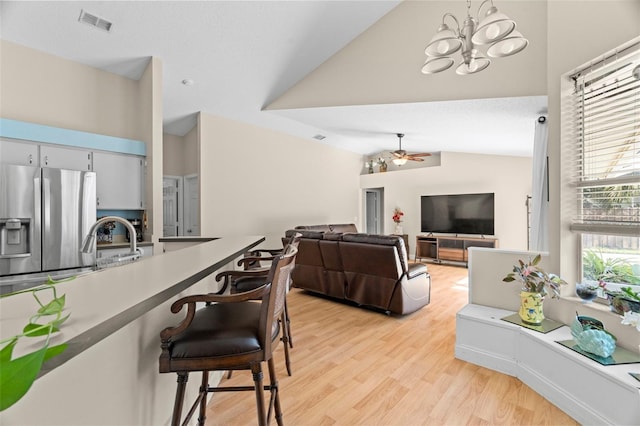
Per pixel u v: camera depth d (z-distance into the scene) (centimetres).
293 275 450
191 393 172
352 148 830
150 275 116
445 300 426
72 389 81
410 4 397
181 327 112
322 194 751
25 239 291
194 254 177
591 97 220
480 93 357
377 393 207
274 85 469
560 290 230
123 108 402
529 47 329
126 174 390
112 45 338
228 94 467
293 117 538
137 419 113
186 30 331
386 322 341
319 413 187
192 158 570
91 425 88
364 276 375
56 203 308
